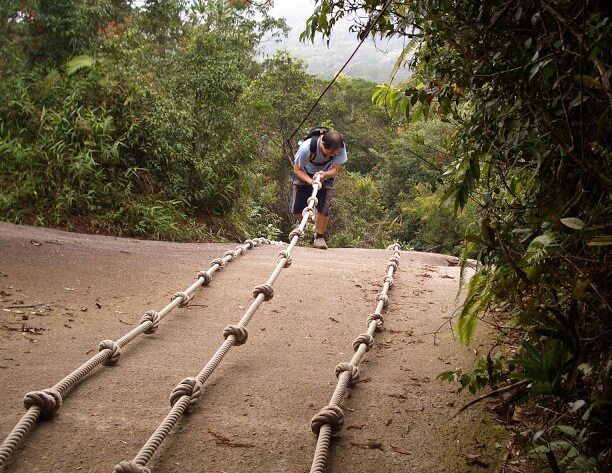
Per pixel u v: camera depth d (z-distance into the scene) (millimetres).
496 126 2529
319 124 19609
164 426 2381
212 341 3658
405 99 2848
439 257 7555
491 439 2553
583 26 1858
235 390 2961
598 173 1900
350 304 4613
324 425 2504
